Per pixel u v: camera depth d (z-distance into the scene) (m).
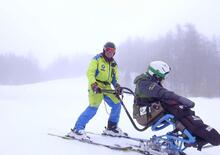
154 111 4.42
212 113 11.46
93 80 5.24
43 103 14.77
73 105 13.86
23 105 13.10
